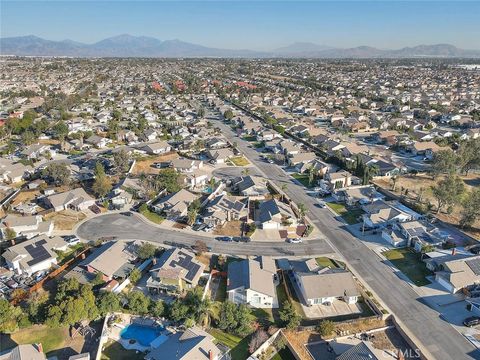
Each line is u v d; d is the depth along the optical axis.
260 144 136.00
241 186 93.44
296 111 192.12
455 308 54.03
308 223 78.62
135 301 52.03
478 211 73.62
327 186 95.31
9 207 82.00
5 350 46.16
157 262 62.06
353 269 63.28
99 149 126.50
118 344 47.53
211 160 116.94
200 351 43.41
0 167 101.25
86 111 180.12
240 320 49.66
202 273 61.12
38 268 62.00
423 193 91.50
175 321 51.00
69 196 84.81
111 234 73.62
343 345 47.56
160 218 80.19
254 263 60.94
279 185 99.00
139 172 105.50
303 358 45.62
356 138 142.25
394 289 58.25
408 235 70.31
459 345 47.50
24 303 54.03
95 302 51.56
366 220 78.00
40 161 113.62
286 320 50.16
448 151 102.88
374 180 100.19
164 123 159.88
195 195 88.31
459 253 66.31
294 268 61.75
